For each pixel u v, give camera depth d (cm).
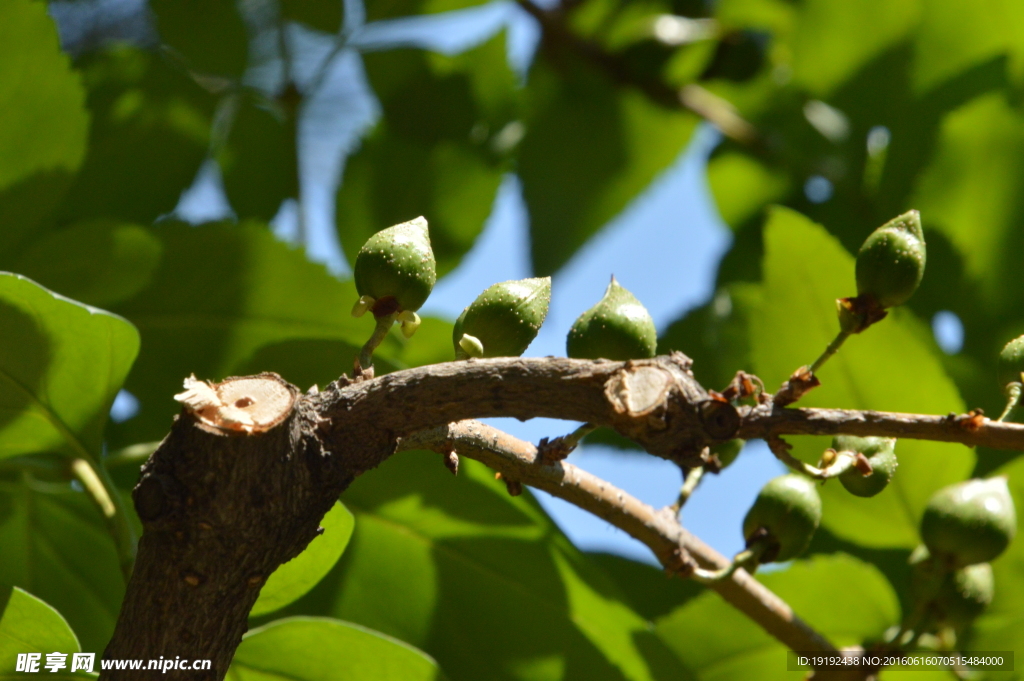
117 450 60
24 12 57
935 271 68
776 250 59
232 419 50
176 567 51
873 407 60
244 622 51
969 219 68
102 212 64
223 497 50
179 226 58
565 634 59
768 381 60
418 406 51
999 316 67
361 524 59
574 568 58
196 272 59
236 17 69
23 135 58
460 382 51
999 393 63
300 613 59
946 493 57
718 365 66
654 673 58
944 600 57
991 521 56
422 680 56
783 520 54
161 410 60
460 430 53
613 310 53
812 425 51
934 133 69
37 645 54
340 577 59
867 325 52
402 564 59
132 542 55
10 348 54
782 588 59
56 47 58
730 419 51
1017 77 69
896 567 62
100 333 54
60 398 55
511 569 59
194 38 69
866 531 60
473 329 53
